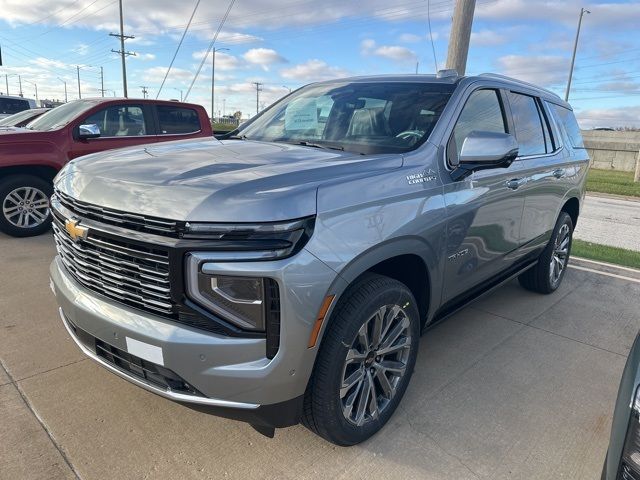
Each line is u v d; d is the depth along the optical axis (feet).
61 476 7.38
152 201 6.78
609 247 24.80
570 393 10.43
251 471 7.70
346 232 7.11
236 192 6.62
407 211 8.20
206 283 6.44
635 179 68.08
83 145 22.06
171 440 8.29
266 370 6.58
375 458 8.14
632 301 16.25
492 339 12.87
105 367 7.69
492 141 8.91
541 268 15.71
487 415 9.47
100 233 7.19
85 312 7.51
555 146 14.80
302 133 10.93
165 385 7.04
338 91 11.84
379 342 8.21
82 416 8.77
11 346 11.08
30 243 19.74
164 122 25.41
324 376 7.32
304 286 6.59
